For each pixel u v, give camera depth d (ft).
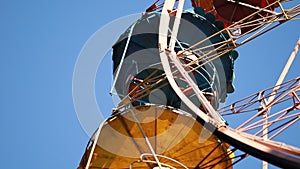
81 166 87.40
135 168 87.30
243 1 127.13
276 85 92.38
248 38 92.58
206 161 85.87
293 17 92.17
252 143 63.21
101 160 87.20
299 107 82.94
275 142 63.41
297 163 55.77
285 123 79.30
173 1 101.09
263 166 88.94
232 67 106.93
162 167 82.84
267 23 93.15
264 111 83.97
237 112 94.12
